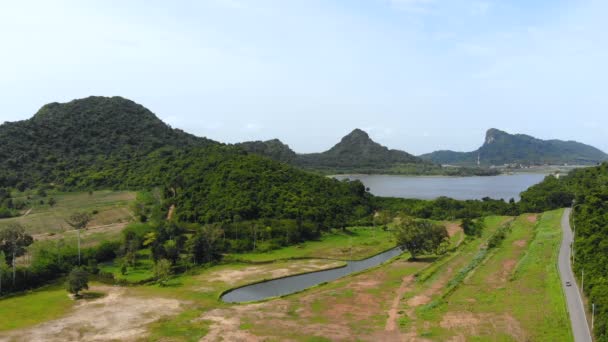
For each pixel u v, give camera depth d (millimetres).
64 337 66875
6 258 96312
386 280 97812
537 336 59281
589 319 62031
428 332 64625
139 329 69938
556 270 86188
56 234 126938
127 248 111812
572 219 131625
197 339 65688
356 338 64750
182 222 143125
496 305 73125
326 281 100375
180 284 96875
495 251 113438
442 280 93188
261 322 72500
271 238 137000
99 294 88875
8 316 76062
